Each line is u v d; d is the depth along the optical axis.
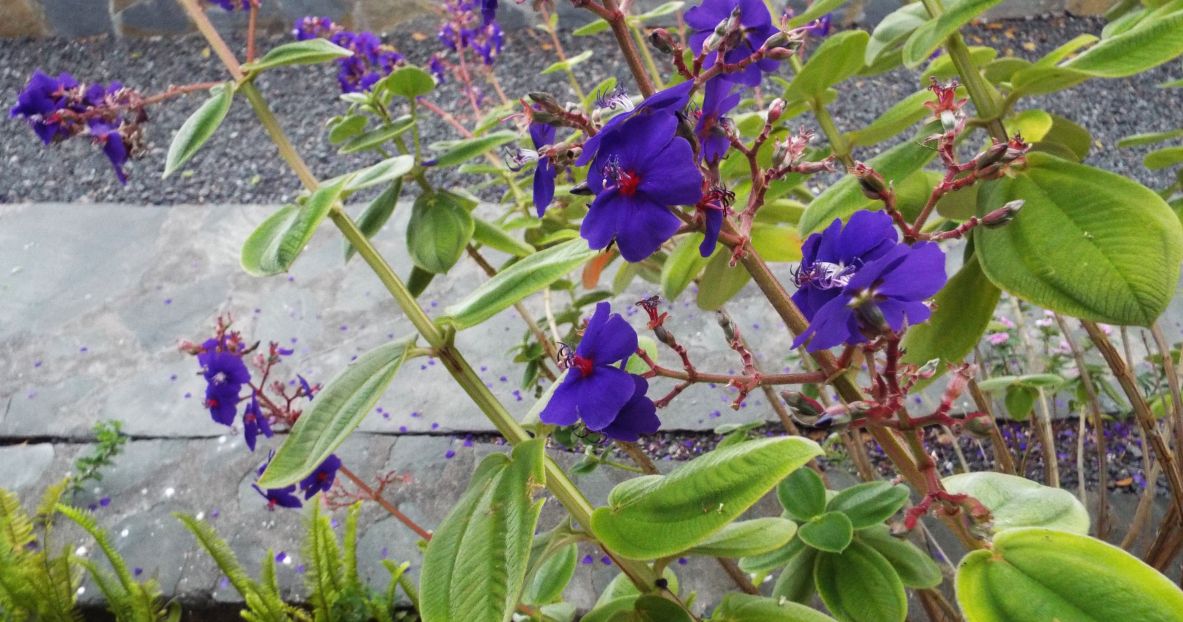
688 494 0.43
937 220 0.68
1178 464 0.66
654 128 0.40
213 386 0.70
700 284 0.65
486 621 0.44
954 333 0.55
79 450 1.24
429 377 1.32
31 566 0.86
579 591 0.94
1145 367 1.12
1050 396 1.08
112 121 0.64
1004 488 0.49
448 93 2.07
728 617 0.52
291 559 1.03
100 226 1.73
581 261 0.48
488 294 0.49
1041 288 0.47
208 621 1.01
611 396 0.44
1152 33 0.49
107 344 1.43
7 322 1.49
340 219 0.52
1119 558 0.41
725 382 0.45
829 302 0.38
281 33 2.39
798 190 0.81
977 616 0.42
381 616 0.86
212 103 0.55
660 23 2.12
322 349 1.38
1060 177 0.49
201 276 1.58
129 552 1.05
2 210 1.79
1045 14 2.18
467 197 0.80
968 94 0.57
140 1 2.39
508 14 2.31
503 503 0.47
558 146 0.44
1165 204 0.47
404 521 0.82
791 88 0.61
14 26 2.44
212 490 1.14
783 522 0.51
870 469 0.82
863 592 0.54
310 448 0.48
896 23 0.64
